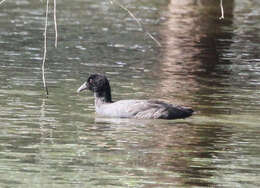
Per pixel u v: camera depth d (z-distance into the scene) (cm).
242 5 3747
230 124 1802
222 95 2086
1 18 3134
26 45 2656
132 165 1485
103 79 1917
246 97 2069
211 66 2480
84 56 2528
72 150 1570
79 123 1784
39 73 2256
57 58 2480
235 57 2636
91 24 3109
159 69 2402
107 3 3672
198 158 1542
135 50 2675
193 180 1404
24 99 1962
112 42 2784
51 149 1570
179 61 2545
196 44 2823
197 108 1939
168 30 3059
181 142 1650
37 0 3656
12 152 1540
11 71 2264
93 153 1554
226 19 3359
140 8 3559
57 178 1391
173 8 3588
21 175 1402
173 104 1897
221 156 1559
